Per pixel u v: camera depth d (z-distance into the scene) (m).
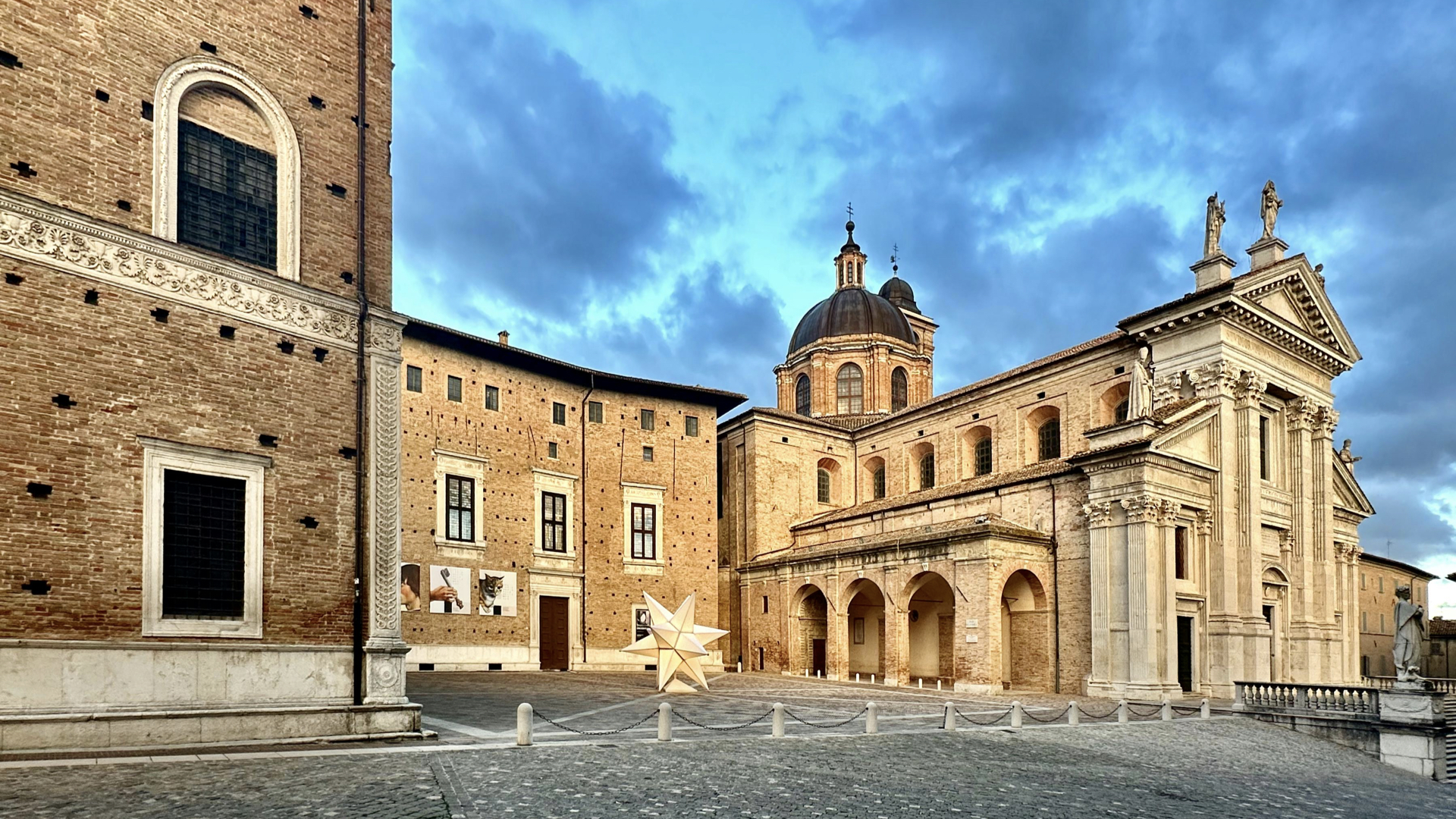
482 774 14.86
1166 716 28.75
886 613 43.31
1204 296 38.56
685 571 51.00
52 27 16.27
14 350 15.19
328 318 19.34
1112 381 43.22
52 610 15.15
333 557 18.72
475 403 43.91
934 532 42.00
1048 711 29.95
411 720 18.81
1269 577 40.66
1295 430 42.81
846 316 66.06
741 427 56.88
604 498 48.72
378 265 20.62
